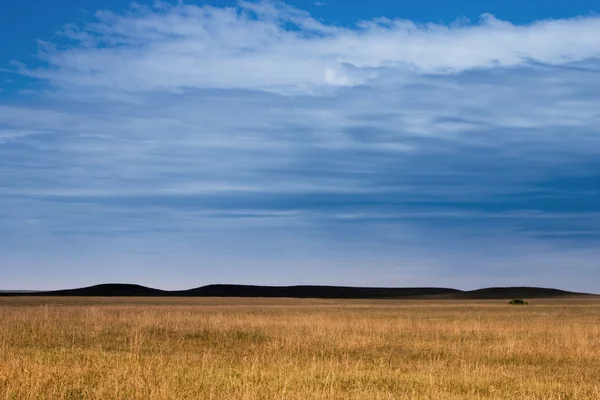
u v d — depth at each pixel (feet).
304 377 50.83
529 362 68.80
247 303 314.14
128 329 92.32
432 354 73.72
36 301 290.15
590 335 96.94
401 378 52.65
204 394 43.34
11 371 47.73
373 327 104.78
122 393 42.24
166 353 68.95
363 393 44.57
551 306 285.02
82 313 131.95
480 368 60.49
